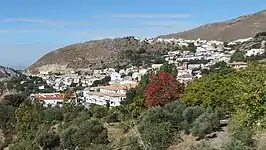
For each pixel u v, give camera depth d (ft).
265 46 376.68
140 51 616.39
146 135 65.00
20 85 467.11
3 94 416.46
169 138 74.38
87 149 90.02
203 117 95.04
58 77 554.87
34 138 127.54
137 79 404.16
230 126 67.82
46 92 439.22
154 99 134.00
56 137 117.19
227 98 106.73
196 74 361.71
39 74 597.93
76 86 484.74
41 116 177.58
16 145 128.77
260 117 51.60
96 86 453.99
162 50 631.56
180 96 132.57
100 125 108.88
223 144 65.00
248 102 51.96
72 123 139.54
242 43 538.88
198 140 88.38
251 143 60.70
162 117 93.66
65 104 189.37
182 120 99.96
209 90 113.70
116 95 307.37
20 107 167.22
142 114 95.76
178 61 510.99
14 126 181.47
